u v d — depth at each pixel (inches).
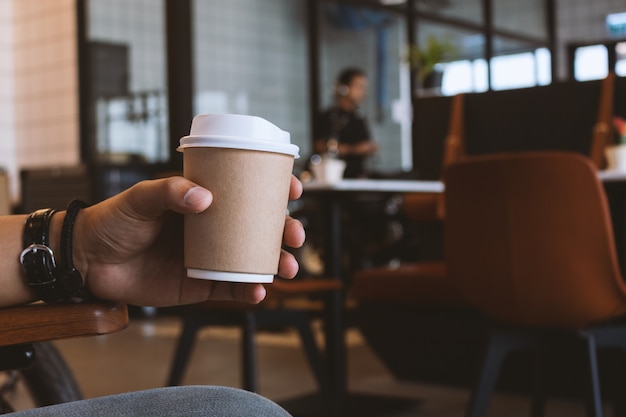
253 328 101.1
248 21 261.9
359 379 145.5
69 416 20.0
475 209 78.0
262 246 21.5
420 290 126.6
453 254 81.0
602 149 117.6
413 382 140.0
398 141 298.4
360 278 135.2
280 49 269.9
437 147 138.5
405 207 140.6
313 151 274.1
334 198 119.8
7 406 48.6
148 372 153.5
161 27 243.0
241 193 21.0
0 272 23.2
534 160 73.9
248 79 261.3
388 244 227.6
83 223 23.2
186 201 20.7
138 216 22.3
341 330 120.3
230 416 20.1
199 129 21.2
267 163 21.1
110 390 137.3
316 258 217.5
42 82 271.6
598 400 76.0
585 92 124.0
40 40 271.7
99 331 22.9
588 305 74.9
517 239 75.7
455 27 321.4
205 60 250.1
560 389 122.7
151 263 23.9
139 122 247.3
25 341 22.1
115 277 23.5
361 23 290.0
